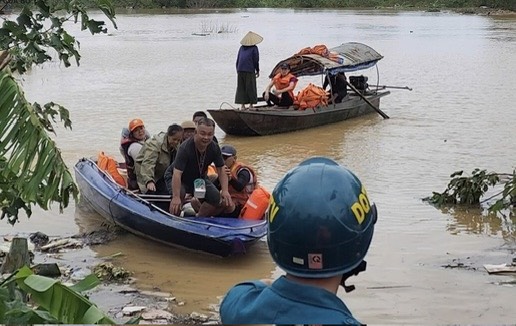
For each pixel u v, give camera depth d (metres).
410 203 10.20
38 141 4.06
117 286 7.21
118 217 8.58
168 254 8.10
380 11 67.56
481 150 13.77
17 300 3.98
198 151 8.02
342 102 16.86
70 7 5.75
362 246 2.07
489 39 39.53
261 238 8.25
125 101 19.34
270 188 11.24
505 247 8.40
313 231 2.02
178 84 22.61
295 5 71.50
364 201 2.09
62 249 8.22
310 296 2.03
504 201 9.98
